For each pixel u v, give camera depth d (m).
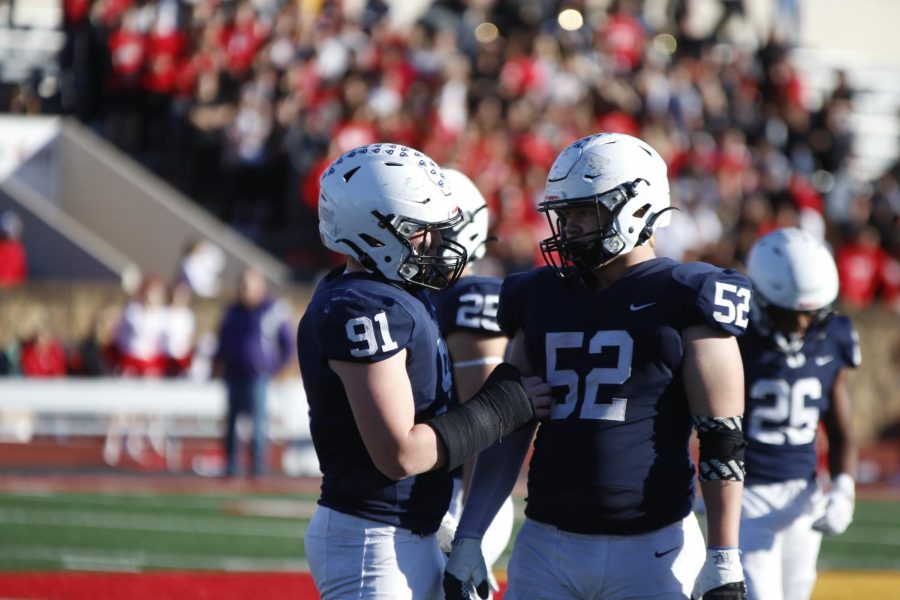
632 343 12.13
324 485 12.27
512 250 48.28
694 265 12.30
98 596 21.58
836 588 23.75
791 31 76.62
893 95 73.94
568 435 12.27
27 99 58.75
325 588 12.16
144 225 52.38
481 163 51.62
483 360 14.95
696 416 12.03
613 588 12.12
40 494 34.25
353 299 11.82
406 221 12.20
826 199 60.69
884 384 51.81
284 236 53.22
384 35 59.28
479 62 58.50
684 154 56.75
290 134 53.12
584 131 56.25
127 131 55.91
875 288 54.66
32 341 44.00
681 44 67.06
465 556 12.48
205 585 22.69
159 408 42.62
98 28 56.81
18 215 51.59
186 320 43.84
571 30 62.62
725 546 11.81
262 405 39.22
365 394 11.62
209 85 55.28
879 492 40.56
